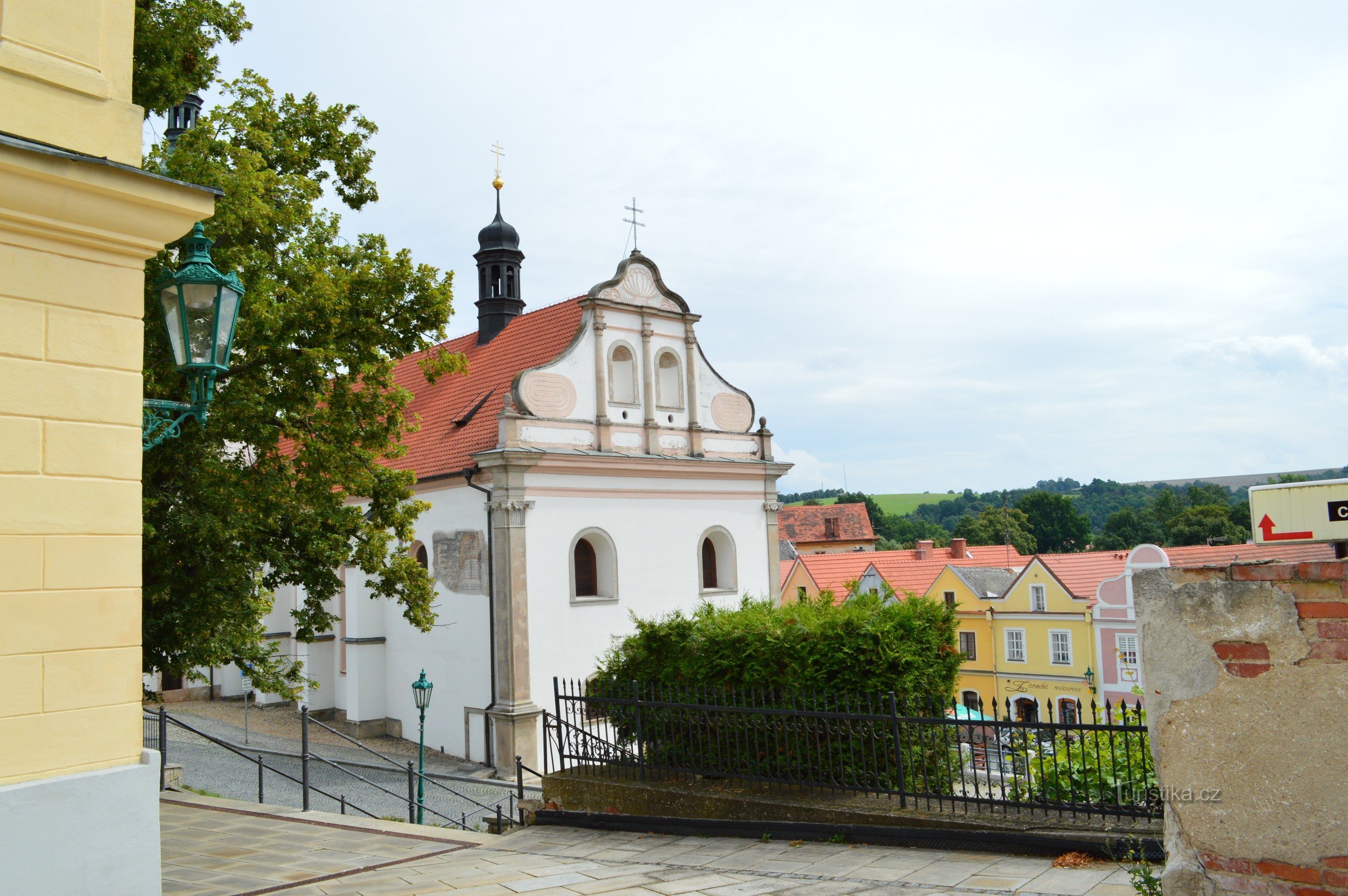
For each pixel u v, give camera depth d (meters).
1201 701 4.89
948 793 9.13
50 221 5.75
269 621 32.84
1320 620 4.57
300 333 13.97
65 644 5.73
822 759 10.02
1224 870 4.80
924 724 8.96
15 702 5.51
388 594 16.48
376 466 16.25
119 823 5.84
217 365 6.66
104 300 6.05
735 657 10.84
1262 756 4.71
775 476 30.22
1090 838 7.44
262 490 13.73
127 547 6.06
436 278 15.19
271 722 30.14
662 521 27.09
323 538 15.13
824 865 8.16
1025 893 6.59
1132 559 41.38
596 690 12.10
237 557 13.58
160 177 6.11
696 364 28.50
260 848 10.41
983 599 45.41
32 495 5.64
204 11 13.78
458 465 25.16
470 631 24.95
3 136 5.51
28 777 5.54
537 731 23.67
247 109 15.16
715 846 9.55
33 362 5.70
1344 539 4.67
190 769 22.44
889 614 10.34
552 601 24.33
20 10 5.93
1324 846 4.52
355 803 19.38
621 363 27.17
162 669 13.53
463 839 10.82
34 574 5.62
